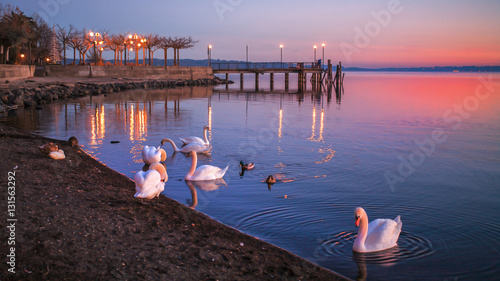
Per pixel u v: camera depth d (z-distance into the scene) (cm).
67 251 632
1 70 4409
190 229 800
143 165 1394
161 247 693
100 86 4875
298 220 934
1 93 3167
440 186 1234
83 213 795
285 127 2384
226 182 1227
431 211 1022
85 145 1709
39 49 6725
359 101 4359
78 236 689
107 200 901
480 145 1897
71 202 851
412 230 897
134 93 4878
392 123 2633
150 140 1873
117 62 8988
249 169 1377
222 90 6078
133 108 3262
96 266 601
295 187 1189
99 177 1102
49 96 3628
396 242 828
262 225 902
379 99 4644
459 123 2652
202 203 1034
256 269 657
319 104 3984
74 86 4619
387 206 1052
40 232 683
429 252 789
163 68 7569
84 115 2755
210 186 1185
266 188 1173
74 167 1154
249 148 1739
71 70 6506
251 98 4653
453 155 1673
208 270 632
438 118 2908
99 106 3344
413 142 1948
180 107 3447
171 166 1419
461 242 837
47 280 545
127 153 1570
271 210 994
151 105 3541
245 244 759
